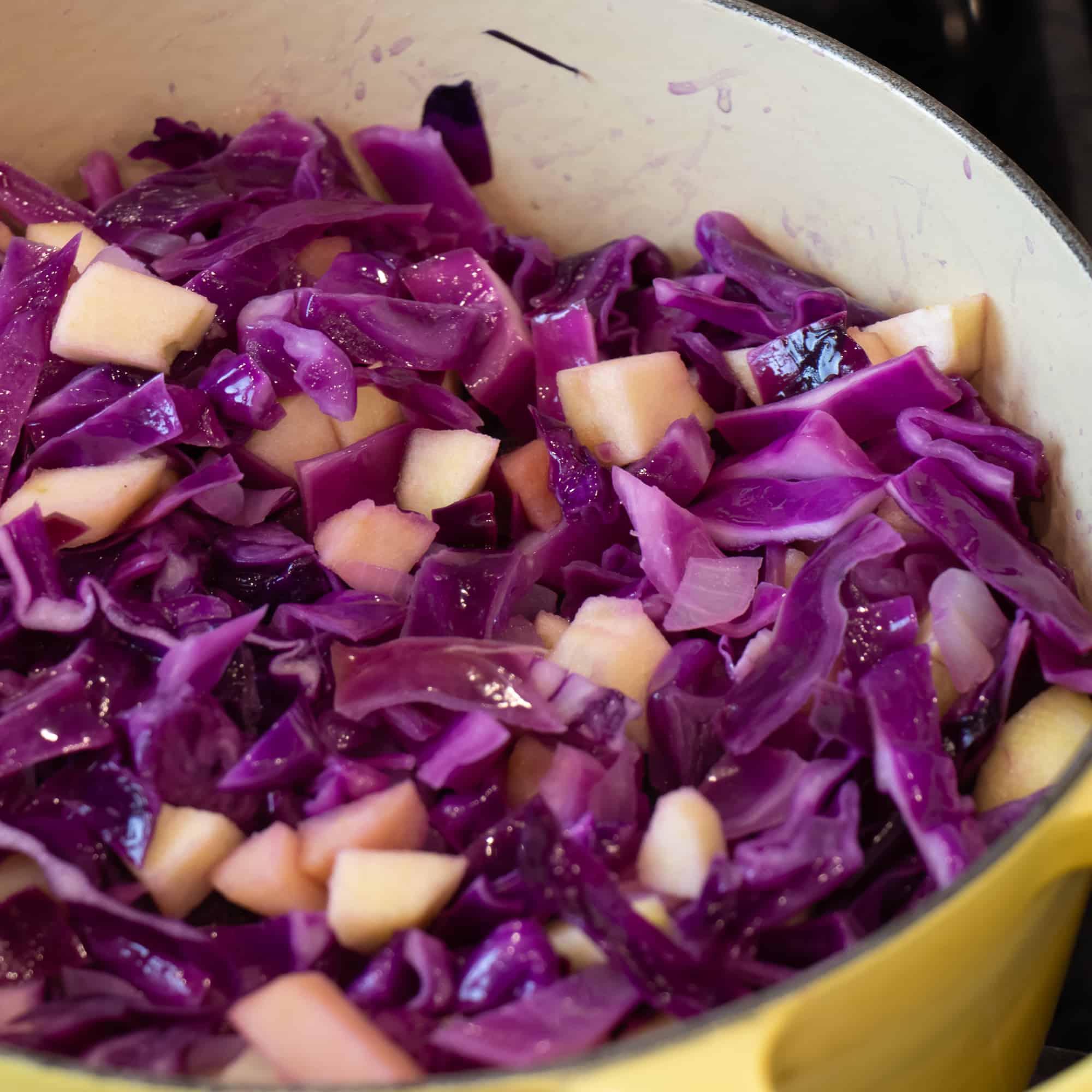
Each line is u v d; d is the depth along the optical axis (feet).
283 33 1.65
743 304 1.63
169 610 1.49
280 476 1.56
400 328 1.58
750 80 1.61
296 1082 1.33
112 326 1.54
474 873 1.42
